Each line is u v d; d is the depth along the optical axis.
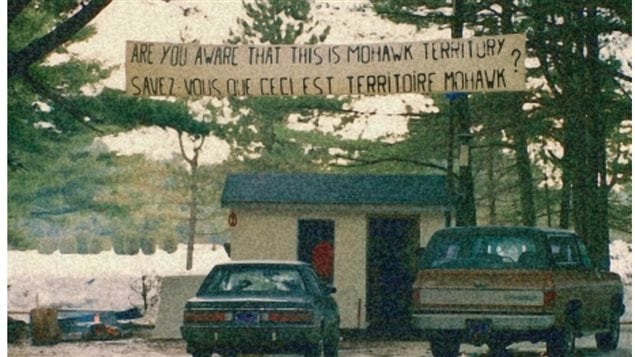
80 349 16.31
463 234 13.55
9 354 15.61
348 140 28.16
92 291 25.17
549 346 13.30
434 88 12.63
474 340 13.13
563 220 25.73
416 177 20.27
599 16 20.67
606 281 14.81
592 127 21.44
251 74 12.84
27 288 25.64
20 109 23.30
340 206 19.72
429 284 13.34
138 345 17.08
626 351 15.55
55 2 21.44
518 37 12.42
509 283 13.04
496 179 32.19
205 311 13.13
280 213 20.05
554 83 21.89
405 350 16.11
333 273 19.88
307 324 12.99
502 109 22.44
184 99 23.58
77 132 24.98
